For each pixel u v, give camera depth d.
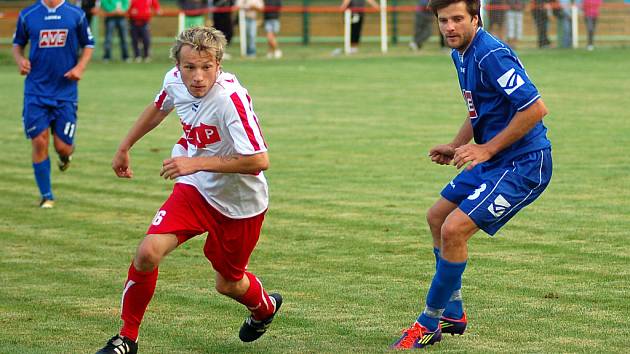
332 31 89.06
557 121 40.53
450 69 62.59
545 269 19.81
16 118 44.84
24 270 20.66
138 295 14.56
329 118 42.97
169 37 88.56
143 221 25.47
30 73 27.89
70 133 28.42
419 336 15.15
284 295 18.39
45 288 19.19
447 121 41.47
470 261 20.56
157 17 88.38
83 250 22.44
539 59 66.62
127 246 22.78
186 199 14.75
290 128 40.41
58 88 27.98
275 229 23.98
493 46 14.57
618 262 20.27
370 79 57.91
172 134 40.09
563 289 18.38
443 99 48.53
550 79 55.38
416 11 75.38
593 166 31.12
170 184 30.34
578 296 17.89
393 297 18.16
